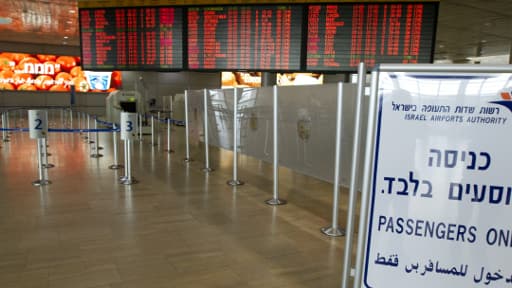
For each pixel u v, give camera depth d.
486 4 8.33
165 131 12.95
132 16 6.33
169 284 2.54
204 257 2.97
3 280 2.54
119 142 9.62
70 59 20.95
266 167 6.82
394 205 1.65
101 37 6.47
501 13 9.03
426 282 1.65
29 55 20.05
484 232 1.58
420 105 1.59
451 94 1.56
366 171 1.66
